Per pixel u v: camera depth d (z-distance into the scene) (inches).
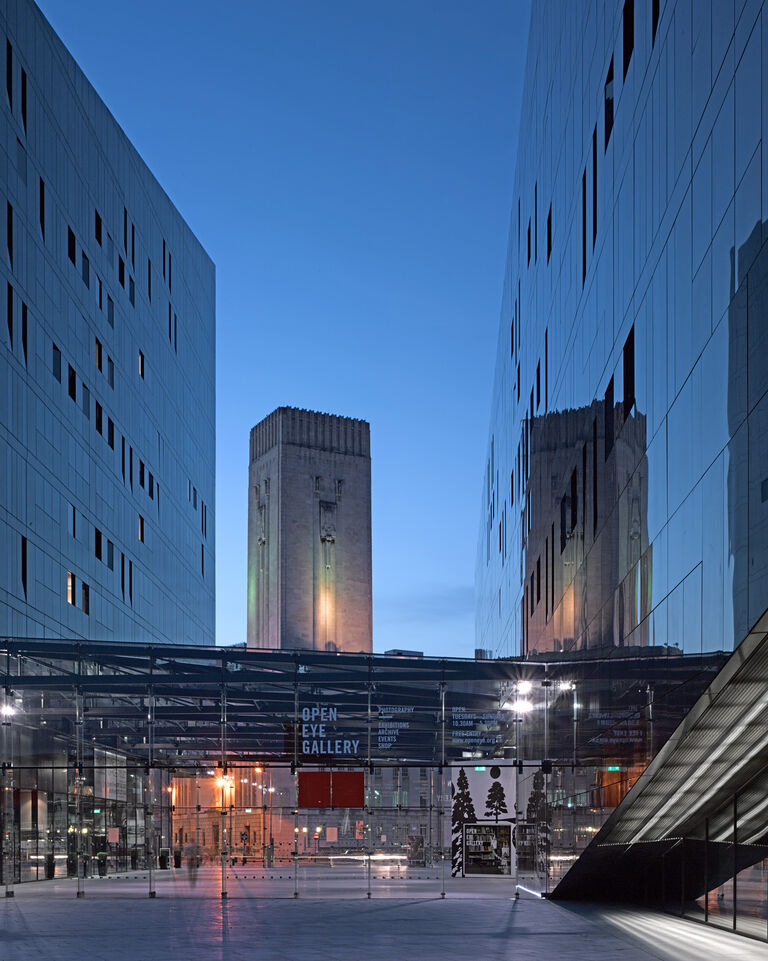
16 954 826.8
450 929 1016.9
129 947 873.5
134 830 2242.9
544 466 1691.7
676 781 999.6
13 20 2127.2
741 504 647.8
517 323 2182.6
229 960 783.1
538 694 1565.0
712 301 716.0
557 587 1545.3
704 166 736.3
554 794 1488.7
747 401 634.2
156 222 3353.8
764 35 600.1
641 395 959.6
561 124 1467.8
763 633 629.9
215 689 1578.5
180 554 3553.2
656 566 904.3
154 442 3235.7
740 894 991.0
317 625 7003.0
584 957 788.6
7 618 1969.7
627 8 1018.7
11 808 1612.9
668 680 862.5
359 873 2068.2
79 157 2566.4
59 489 2316.7
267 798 2331.4
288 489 7076.8
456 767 1673.2
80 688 1583.4
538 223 1768.0
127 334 2960.1
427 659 1571.1
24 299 2134.6
